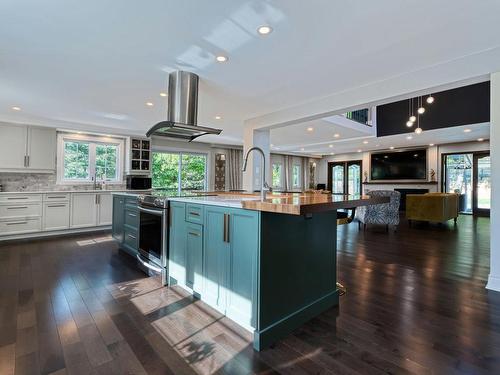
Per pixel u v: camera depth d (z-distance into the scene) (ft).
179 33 7.16
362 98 10.94
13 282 9.12
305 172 39.60
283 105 13.64
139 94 11.97
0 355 5.34
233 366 5.15
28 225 15.72
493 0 5.83
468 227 20.66
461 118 20.35
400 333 6.28
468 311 7.30
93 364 5.14
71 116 15.80
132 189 19.74
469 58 8.37
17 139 15.94
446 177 29.30
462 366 5.15
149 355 5.43
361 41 7.54
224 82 10.55
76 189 18.58
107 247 13.88
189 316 6.98
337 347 5.76
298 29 6.96
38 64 9.00
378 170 34.32
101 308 7.38
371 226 20.93
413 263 11.53
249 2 5.93
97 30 7.00
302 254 6.90
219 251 7.07
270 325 6.02
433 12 6.25
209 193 12.02
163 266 9.12
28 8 6.08
